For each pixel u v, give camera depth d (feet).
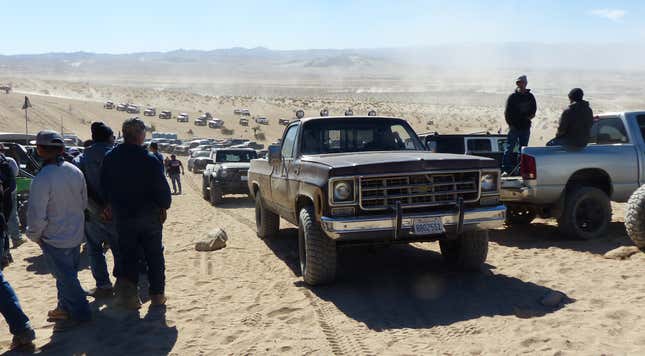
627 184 27.63
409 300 19.19
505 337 15.30
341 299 19.56
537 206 28.02
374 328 16.69
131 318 18.45
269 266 25.18
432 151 24.84
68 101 371.35
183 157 202.28
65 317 18.35
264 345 15.84
